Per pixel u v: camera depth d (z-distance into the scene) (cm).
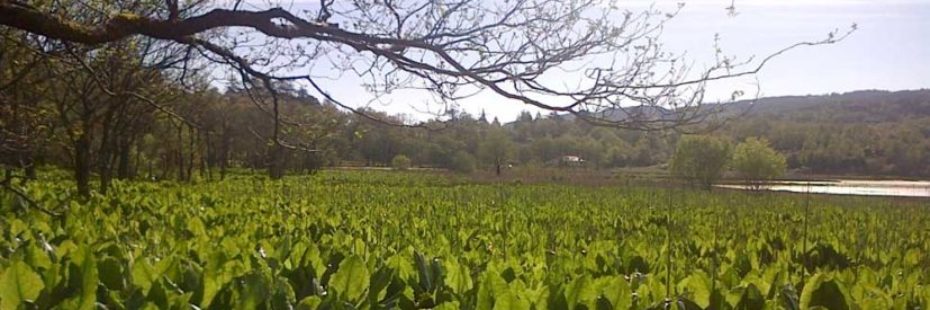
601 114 546
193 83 1212
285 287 340
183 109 1538
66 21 588
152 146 3056
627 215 1792
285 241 484
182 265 406
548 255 646
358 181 4025
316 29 624
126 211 1050
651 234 1151
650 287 378
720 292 357
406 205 1927
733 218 1659
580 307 323
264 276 361
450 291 363
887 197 3206
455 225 1191
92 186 1811
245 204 1395
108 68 1045
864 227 1583
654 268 532
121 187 1817
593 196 2936
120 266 363
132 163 3216
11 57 970
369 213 1345
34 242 411
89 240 535
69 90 1304
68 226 632
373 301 352
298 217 1082
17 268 305
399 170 5397
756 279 402
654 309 350
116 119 1694
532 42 572
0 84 1021
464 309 329
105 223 688
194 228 718
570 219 1609
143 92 1143
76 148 1327
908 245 1134
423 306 359
